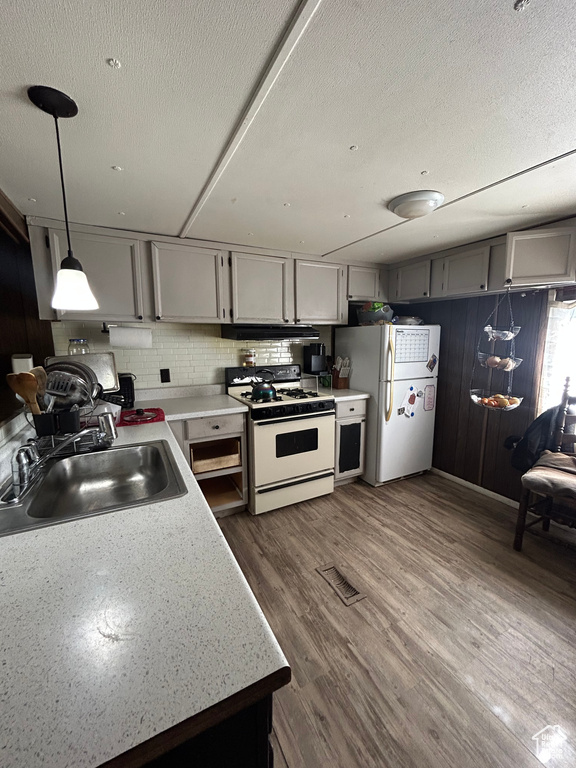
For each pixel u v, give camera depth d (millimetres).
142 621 600
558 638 1511
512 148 1282
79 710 454
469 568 1970
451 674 1352
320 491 2814
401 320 3072
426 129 1160
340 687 1303
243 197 1702
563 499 1898
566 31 776
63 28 756
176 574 723
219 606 637
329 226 2150
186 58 845
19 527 902
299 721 1191
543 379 2494
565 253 1894
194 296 2414
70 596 659
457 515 2566
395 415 2975
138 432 1823
